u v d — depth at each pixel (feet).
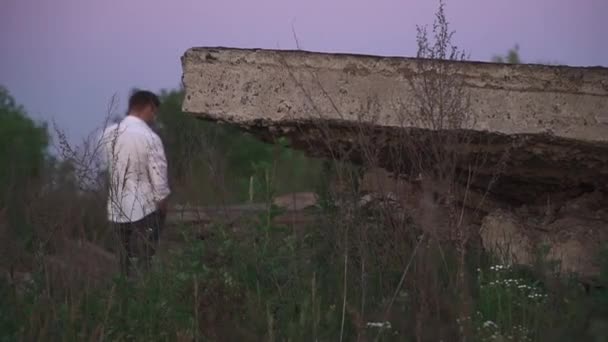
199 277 17.01
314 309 16.10
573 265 18.60
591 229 19.47
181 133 22.25
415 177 18.81
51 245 19.20
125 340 15.88
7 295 17.49
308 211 19.95
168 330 15.98
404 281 16.92
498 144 18.80
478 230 20.53
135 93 22.86
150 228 20.45
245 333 15.76
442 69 18.13
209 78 19.70
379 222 18.33
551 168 19.75
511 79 18.38
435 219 17.81
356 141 19.25
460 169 20.01
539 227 19.95
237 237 18.62
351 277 17.29
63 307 16.48
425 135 18.20
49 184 20.16
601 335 14.37
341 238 18.03
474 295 16.92
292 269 17.71
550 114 18.35
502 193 21.35
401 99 18.51
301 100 19.19
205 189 20.61
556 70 18.31
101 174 20.08
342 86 18.95
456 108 17.84
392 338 15.35
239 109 19.53
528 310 15.76
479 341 14.90
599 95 18.26
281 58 19.30
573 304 15.71
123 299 16.81
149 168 21.65
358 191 19.12
